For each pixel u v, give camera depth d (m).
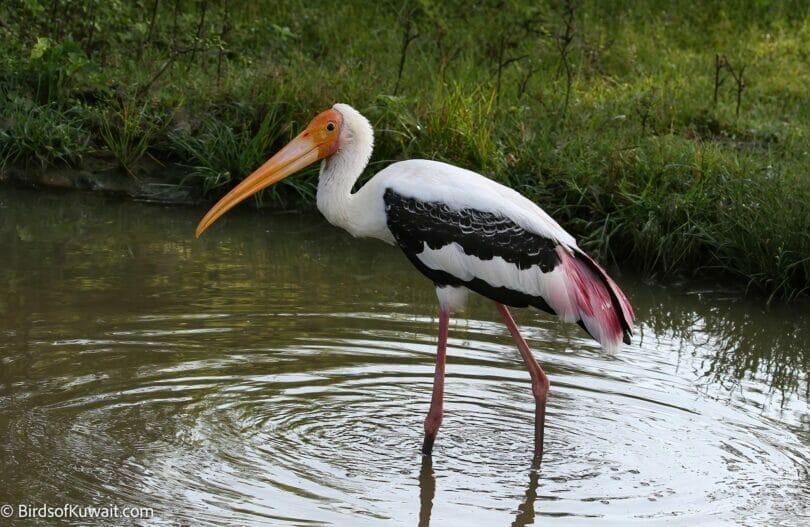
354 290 9.94
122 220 11.52
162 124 12.44
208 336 8.62
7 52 13.20
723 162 11.45
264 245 11.09
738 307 10.09
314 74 13.19
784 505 6.52
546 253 7.16
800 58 15.87
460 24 16.09
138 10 15.07
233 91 12.78
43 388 7.57
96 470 6.54
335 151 7.59
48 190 12.09
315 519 6.14
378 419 7.52
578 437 7.41
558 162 11.55
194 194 12.15
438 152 11.84
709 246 10.65
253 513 6.16
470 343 8.83
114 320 8.81
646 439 7.39
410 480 6.71
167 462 6.69
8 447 6.75
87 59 12.69
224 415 7.37
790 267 10.12
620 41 15.85
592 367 8.52
